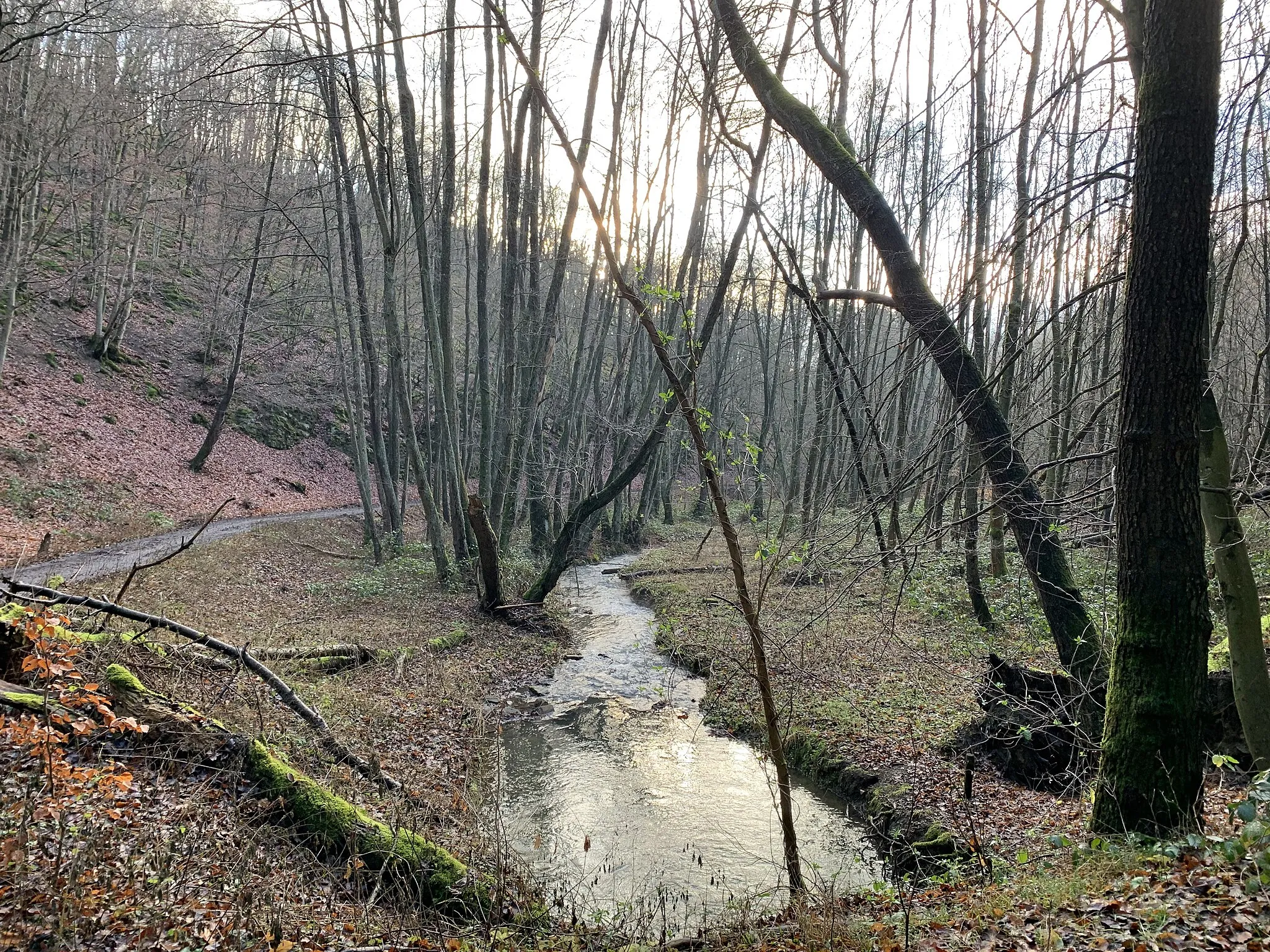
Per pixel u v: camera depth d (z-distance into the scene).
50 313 27.84
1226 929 3.63
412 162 17.84
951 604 14.11
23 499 18.73
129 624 9.92
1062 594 7.42
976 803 7.86
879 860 7.53
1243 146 5.86
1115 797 5.16
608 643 16.02
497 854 6.29
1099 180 5.65
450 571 18.64
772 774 9.70
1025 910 4.64
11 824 5.09
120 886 4.76
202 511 23.98
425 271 18.42
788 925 5.38
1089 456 5.77
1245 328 14.48
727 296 31.03
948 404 7.48
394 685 11.30
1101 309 8.23
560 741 10.66
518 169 17.95
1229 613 5.35
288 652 11.18
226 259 23.88
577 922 6.09
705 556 24.30
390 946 4.90
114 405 26.42
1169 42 4.64
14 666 6.79
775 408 34.88
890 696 10.82
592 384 29.70
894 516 6.90
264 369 33.28
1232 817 3.97
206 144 26.06
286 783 6.46
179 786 6.29
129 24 16.09
